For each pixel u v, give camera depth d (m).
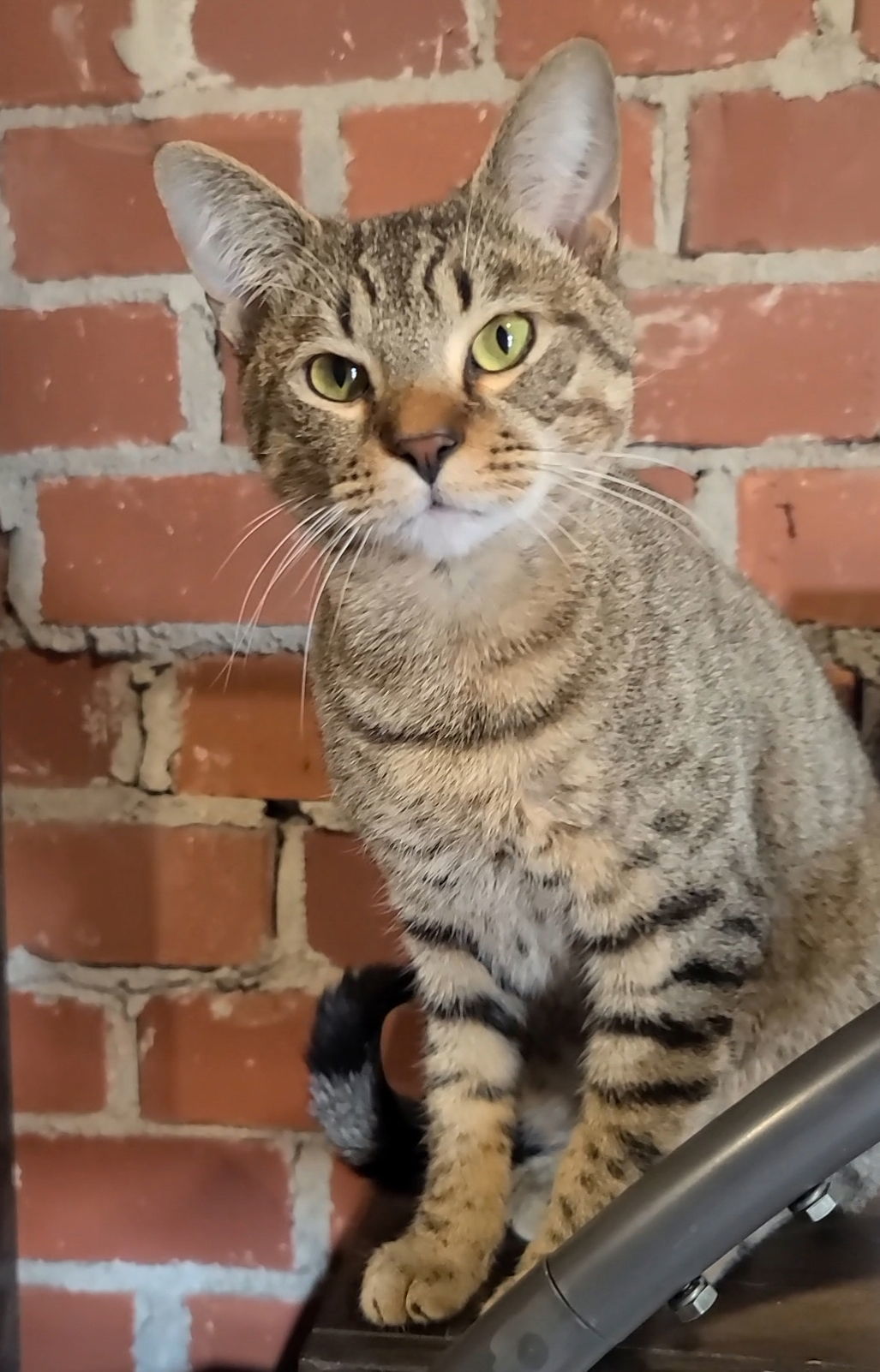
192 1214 0.68
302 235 0.56
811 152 0.60
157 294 0.63
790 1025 0.57
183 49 0.62
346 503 0.53
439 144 0.62
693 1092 0.52
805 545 0.63
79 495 0.65
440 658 0.53
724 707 0.54
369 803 0.55
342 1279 0.53
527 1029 0.59
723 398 0.62
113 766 0.66
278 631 0.65
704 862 0.52
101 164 0.63
